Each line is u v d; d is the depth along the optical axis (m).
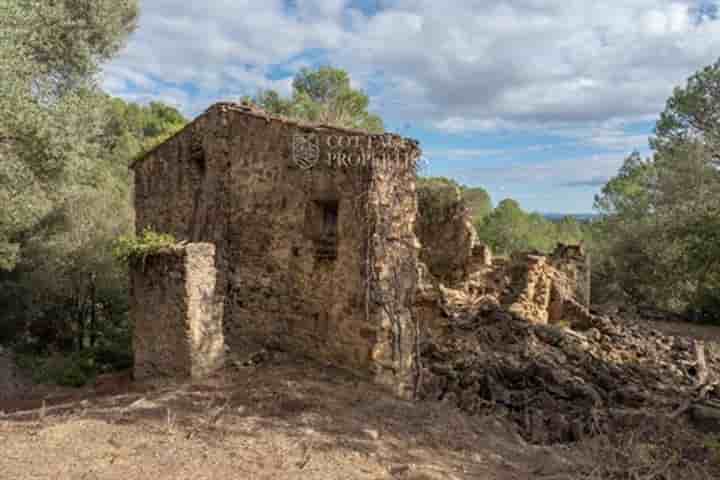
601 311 22.75
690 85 24.64
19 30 10.21
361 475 5.13
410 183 8.82
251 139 10.48
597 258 31.36
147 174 13.67
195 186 11.77
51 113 11.04
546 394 9.37
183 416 6.59
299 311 9.55
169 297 8.67
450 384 9.40
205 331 8.66
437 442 6.28
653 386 11.01
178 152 12.40
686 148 24.20
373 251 8.12
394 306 8.38
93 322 18.45
